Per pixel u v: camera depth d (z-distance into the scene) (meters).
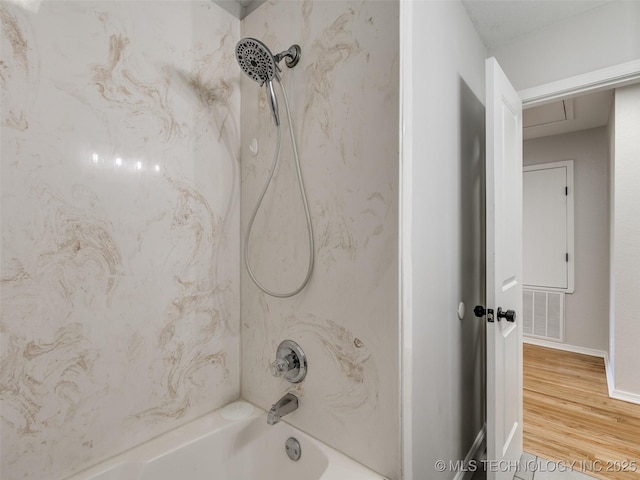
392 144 0.88
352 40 0.97
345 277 0.99
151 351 1.06
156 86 1.06
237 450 1.18
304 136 1.10
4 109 0.78
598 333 3.16
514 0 1.47
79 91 0.90
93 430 0.94
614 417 2.12
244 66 1.01
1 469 0.79
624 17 1.46
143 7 1.03
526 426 2.03
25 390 0.82
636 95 2.27
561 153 3.33
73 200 0.89
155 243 1.07
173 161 1.11
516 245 1.64
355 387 0.98
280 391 1.20
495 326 1.30
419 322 1.05
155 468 0.99
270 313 1.22
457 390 1.42
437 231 1.19
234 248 1.31
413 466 1.02
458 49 1.42
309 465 1.05
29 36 0.81
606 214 3.09
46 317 0.85
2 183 0.78
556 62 1.64
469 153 1.57
